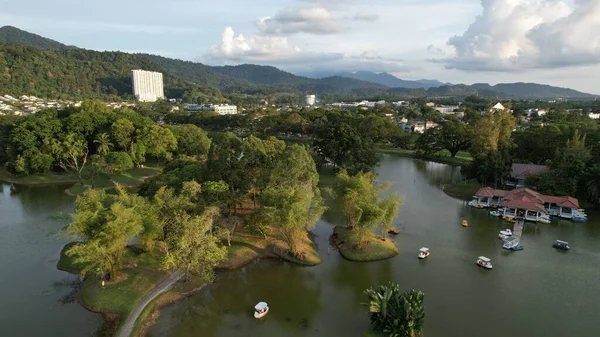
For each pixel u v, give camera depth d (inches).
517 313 2027.6
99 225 2065.7
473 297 2183.8
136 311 1946.4
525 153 5017.2
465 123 7391.7
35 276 2338.8
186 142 5743.1
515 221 3432.6
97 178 4746.6
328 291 2244.1
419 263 2618.1
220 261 2481.5
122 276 2223.2
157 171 5246.1
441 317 1978.3
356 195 2755.9
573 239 3053.6
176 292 2158.0
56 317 1921.8
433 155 6766.7
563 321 1958.7
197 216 2260.1
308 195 2551.7
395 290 1857.8
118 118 5531.5
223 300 2128.4
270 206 2546.8
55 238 2923.2
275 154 3334.2
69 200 3996.1
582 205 3784.5
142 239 2391.7
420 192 4495.6
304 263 2554.1
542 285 2330.2
